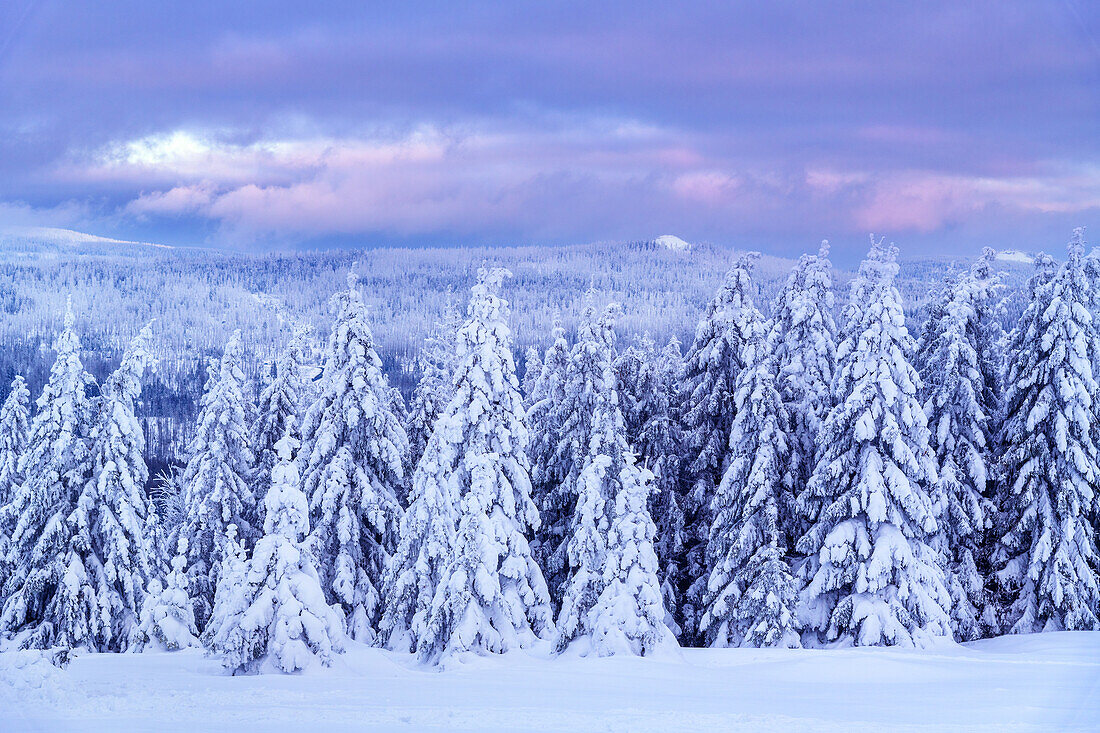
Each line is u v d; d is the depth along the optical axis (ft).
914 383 110.32
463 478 111.24
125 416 120.88
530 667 87.97
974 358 122.42
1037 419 111.55
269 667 82.28
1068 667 78.84
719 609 111.14
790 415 124.16
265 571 85.05
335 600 115.03
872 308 108.88
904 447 105.09
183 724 54.08
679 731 53.47
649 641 92.68
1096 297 114.11
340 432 118.01
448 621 98.53
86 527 117.08
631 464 100.01
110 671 81.97
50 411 117.80
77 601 113.91
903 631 100.73
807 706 62.80
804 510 114.83
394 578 112.57
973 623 110.73
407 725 54.75
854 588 106.22
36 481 117.19
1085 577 108.27
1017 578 114.83
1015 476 117.19
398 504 120.67
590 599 99.04
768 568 103.96
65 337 119.75
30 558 115.85
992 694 67.00
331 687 72.02
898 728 54.29
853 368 109.50
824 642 107.76
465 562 99.14
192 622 114.11
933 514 109.19
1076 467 110.32
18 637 113.19
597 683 75.36
